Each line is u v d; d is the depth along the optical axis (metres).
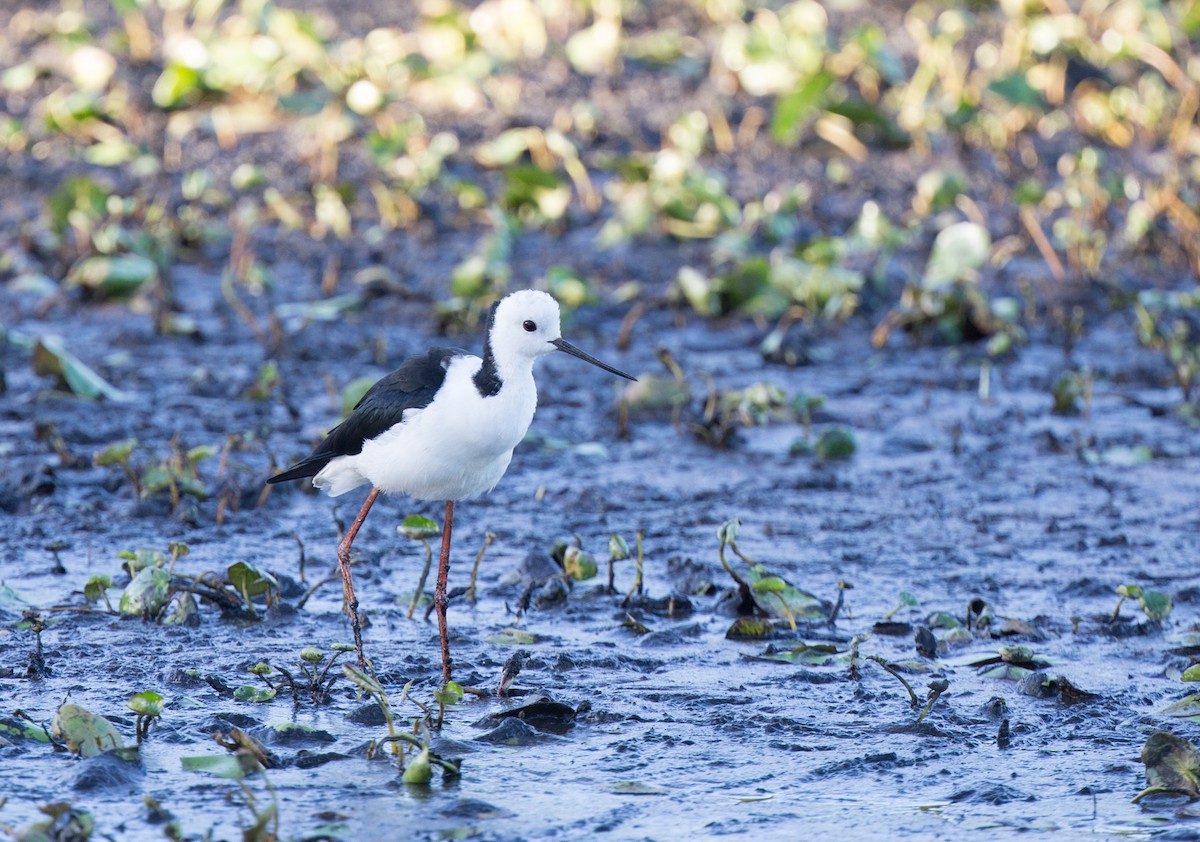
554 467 12.13
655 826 6.04
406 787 6.35
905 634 8.53
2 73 25.11
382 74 22.67
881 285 17.39
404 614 8.77
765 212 18.92
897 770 6.63
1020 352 15.82
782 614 8.72
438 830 5.95
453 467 7.86
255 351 15.22
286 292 17.31
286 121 23.22
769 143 22.58
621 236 18.50
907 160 22.11
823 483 11.66
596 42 25.38
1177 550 10.10
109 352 15.05
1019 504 11.22
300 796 6.25
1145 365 15.28
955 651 8.27
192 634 8.27
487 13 26.70
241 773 6.26
